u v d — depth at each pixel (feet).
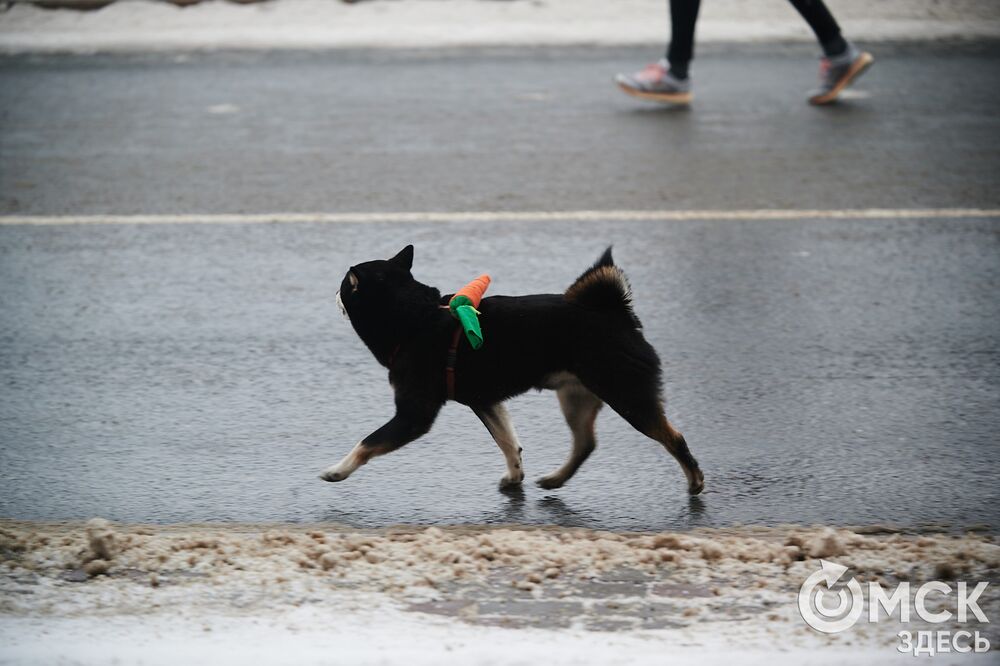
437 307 27.73
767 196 51.44
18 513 27.40
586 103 67.26
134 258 45.11
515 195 51.85
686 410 32.71
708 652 19.92
